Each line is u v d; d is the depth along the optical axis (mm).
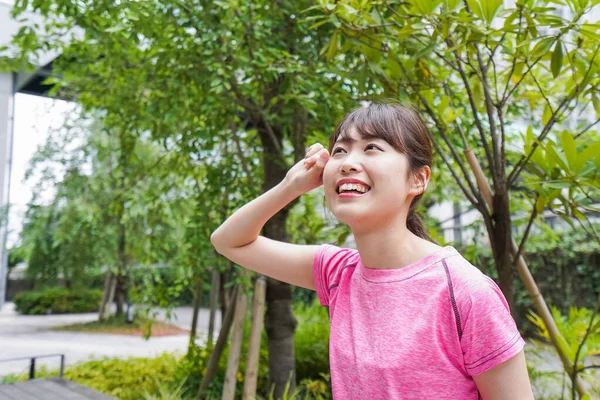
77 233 9086
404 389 750
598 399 2475
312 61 2953
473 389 765
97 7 2832
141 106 3822
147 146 5887
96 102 4156
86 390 3990
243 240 1096
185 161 4047
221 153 3840
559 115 2082
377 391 769
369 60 2139
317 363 4164
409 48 2096
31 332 10281
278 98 3098
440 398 738
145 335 4012
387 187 819
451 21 1827
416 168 878
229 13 2855
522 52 1982
